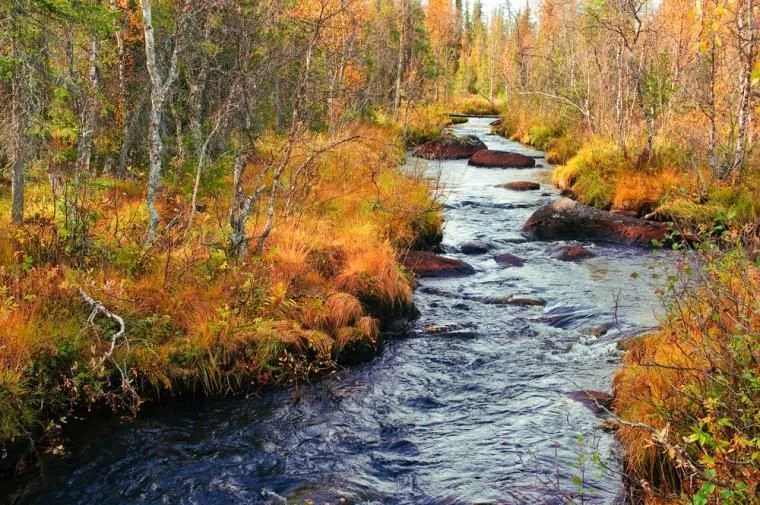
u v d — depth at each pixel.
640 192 15.64
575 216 14.03
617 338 8.08
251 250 9.25
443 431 6.30
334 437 6.21
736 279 5.62
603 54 24.23
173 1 12.74
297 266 8.95
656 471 5.03
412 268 11.10
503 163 24.33
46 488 5.35
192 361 6.98
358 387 7.23
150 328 7.15
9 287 7.01
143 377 6.70
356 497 5.24
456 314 9.41
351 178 14.38
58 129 8.76
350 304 8.30
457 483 5.40
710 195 14.34
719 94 17.52
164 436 6.16
